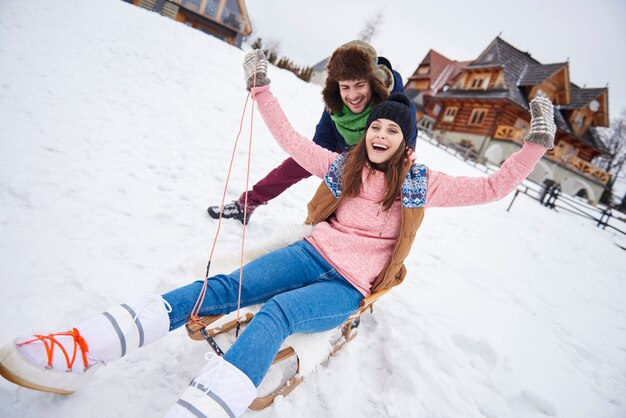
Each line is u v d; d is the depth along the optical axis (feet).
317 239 5.08
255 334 3.58
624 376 8.71
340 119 6.54
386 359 6.09
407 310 7.99
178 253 6.91
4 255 5.26
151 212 7.96
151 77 19.89
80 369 3.27
